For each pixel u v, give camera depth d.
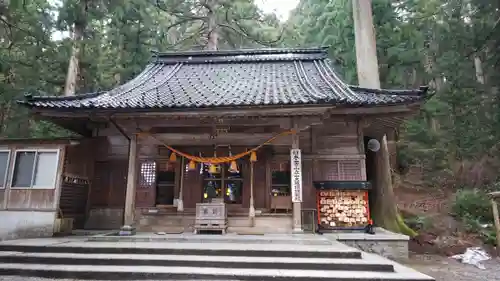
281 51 15.41
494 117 17.36
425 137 18.73
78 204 11.48
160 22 17.52
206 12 21.02
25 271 6.23
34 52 14.04
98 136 12.40
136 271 6.06
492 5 16.25
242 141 10.66
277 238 8.45
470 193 15.52
